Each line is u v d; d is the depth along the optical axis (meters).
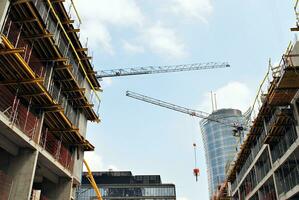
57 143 29.81
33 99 25.02
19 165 23.20
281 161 33.03
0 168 24.89
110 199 111.44
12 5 21.83
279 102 31.42
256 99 39.69
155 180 120.88
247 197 48.81
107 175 122.94
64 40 30.56
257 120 39.25
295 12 27.66
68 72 28.69
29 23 23.48
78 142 32.31
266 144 37.44
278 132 34.34
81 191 114.12
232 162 64.25
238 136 105.69
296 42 28.69
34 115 25.69
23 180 22.77
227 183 69.44
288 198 31.45
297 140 29.09
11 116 21.05
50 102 25.42
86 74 36.06
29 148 23.81
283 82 27.91
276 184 35.06
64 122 28.41
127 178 121.12
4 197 21.70
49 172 28.88
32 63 26.17
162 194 111.50
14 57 20.53
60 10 29.36
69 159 31.84
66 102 31.88
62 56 27.17
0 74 22.44
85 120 35.69
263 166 41.91
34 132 24.31
